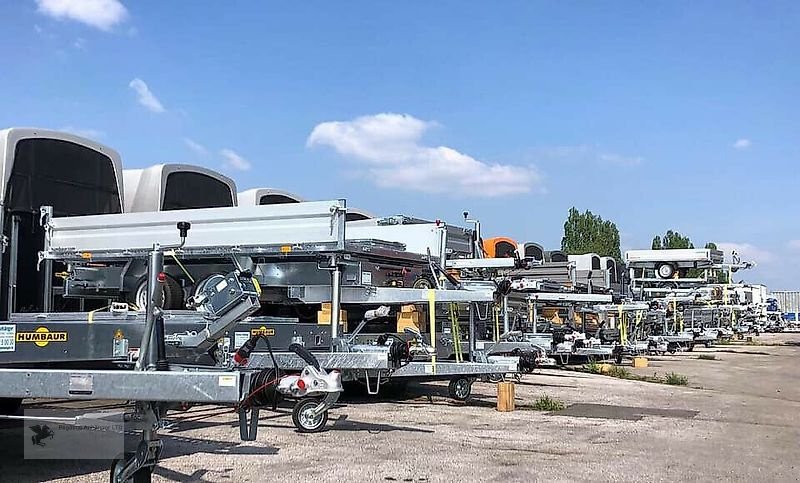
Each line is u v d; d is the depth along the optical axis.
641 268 27.11
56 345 5.72
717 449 7.62
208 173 14.09
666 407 10.87
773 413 10.56
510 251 18.17
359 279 9.03
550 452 7.16
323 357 8.16
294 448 6.98
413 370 9.41
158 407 4.67
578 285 20.72
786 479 6.34
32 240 10.66
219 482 5.67
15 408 7.65
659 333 25.27
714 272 30.91
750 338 35.78
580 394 12.16
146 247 9.30
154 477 5.74
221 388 4.39
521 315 16.22
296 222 8.68
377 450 6.99
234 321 5.33
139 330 6.19
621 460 6.89
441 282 10.48
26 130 10.74
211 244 9.05
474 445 7.39
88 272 9.80
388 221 11.76
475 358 10.42
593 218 53.19
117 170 12.27
